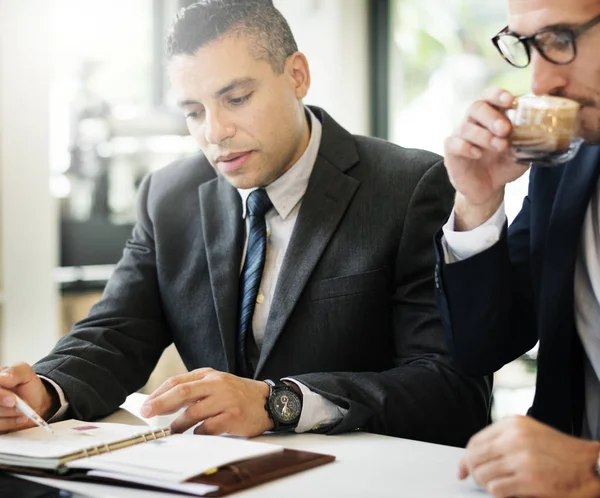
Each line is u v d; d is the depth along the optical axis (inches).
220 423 57.3
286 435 59.9
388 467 51.5
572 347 61.9
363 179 73.7
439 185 72.6
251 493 46.3
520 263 65.6
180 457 49.9
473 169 59.2
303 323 71.2
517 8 54.1
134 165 141.5
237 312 73.7
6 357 120.0
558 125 52.7
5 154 118.8
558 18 52.2
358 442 57.8
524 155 54.6
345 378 63.2
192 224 78.0
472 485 48.0
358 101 159.2
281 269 71.7
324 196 72.8
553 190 62.9
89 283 136.3
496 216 61.1
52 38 122.8
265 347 70.7
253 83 68.2
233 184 71.3
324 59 156.5
